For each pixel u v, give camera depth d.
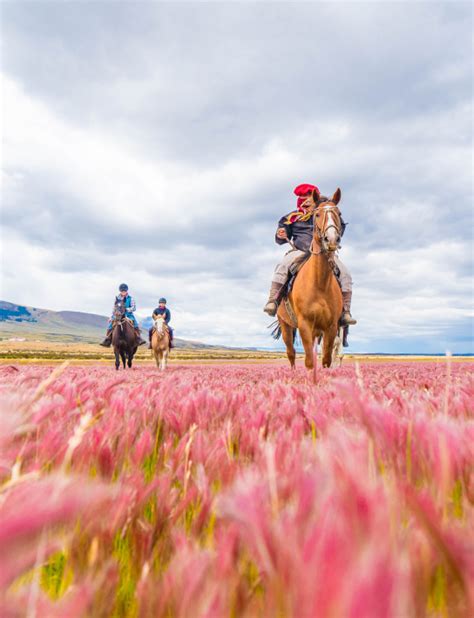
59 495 0.52
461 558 0.47
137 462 1.32
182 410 2.04
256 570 0.73
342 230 9.12
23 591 0.47
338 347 14.71
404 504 0.66
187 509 1.07
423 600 0.50
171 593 0.61
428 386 4.60
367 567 0.34
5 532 0.44
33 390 2.27
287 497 0.72
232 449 1.53
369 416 1.05
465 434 1.17
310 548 0.41
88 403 1.96
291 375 7.52
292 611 0.39
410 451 1.02
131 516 0.85
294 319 10.55
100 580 0.63
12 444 1.01
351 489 0.52
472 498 0.89
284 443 1.29
